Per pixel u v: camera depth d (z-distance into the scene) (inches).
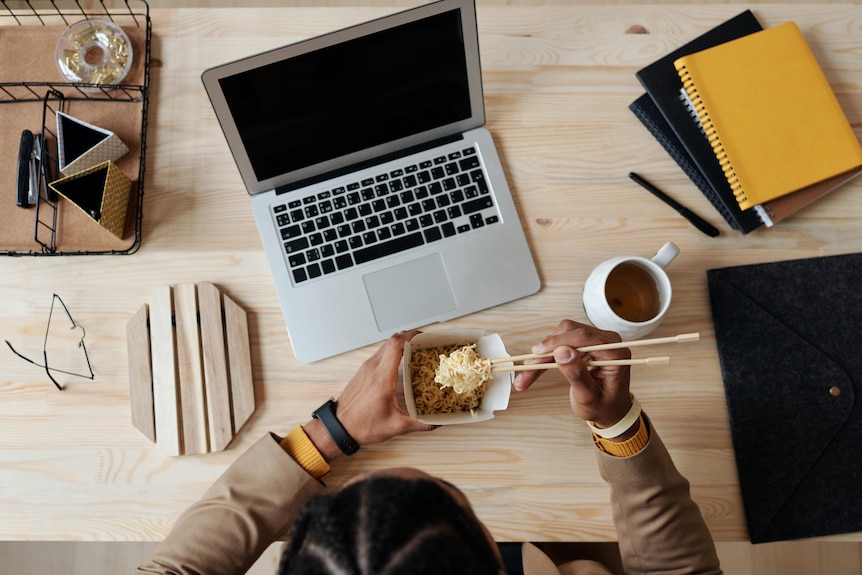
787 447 36.3
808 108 37.9
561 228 39.2
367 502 15.4
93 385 37.6
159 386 37.2
